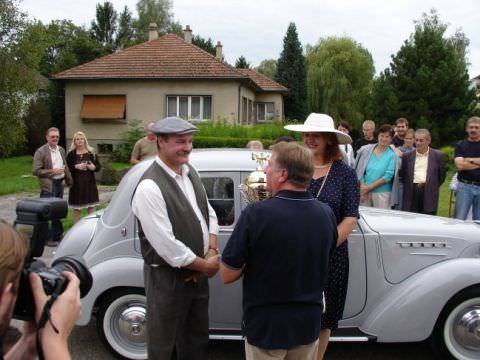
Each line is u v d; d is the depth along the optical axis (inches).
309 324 102.2
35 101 1157.1
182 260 122.8
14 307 50.1
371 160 283.4
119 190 167.5
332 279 135.6
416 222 176.9
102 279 160.7
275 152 105.6
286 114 1908.2
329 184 137.7
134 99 1002.1
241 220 102.7
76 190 338.3
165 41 1059.3
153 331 129.0
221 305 162.9
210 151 182.4
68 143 1029.8
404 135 363.3
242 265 103.3
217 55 1349.7
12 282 46.3
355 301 165.5
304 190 104.9
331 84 1617.9
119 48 2353.6
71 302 54.2
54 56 1900.8
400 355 176.1
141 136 940.0
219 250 162.2
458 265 159.6
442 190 573.3
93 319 207.3
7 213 462.0
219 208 162.9
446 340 162.7
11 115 821.2
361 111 1619.1
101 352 176.2
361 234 165.2
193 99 999.6
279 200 102.3
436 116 1024.2
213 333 163.2
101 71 999.0
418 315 157.2
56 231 311.6
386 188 281.3
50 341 51.1
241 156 169.2
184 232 126.4
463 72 1031.0
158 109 998.4
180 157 127.1
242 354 174.6
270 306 101.3
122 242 163.3
